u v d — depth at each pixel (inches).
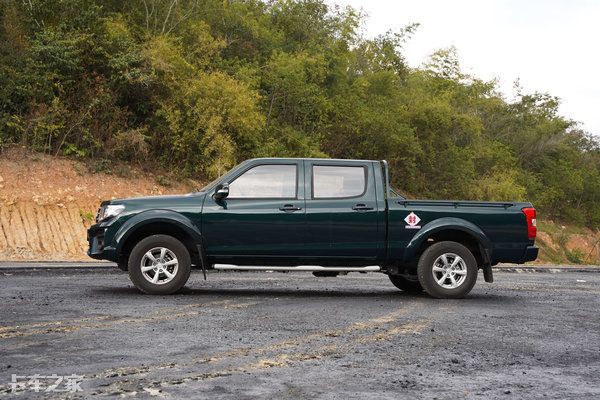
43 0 890.7
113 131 908.0
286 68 1083.9
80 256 747.4
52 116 841.5
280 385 180.7
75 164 853.8
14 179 786.2
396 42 1429.6
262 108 1075.9
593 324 314.8
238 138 978.1
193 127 941.8
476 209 401.4
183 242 396.5
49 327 263.3
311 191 393.1
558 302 409.7
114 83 895.7
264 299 376.5
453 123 1471.5
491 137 1856.5
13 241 729.6
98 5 944.3
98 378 183.8
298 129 1123.3
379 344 244.5
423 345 245.3
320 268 390.3
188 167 947.3
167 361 207.2
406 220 393.7
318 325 284.5
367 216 392.2
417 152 1293.1
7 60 866.1
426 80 1558.8
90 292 384.8
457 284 398.6
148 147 910.4
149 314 303.6
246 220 383.6
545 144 1930.4
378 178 400.5
